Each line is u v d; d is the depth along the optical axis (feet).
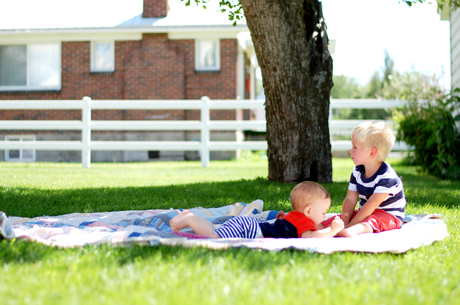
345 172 28.27
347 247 7.51
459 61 26.73
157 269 6.23
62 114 44.32
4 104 31.58
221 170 28.14
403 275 6.41
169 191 16.28
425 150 27.50
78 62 44.21
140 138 43.45
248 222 8.94
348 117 87.40
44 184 18.44
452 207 13.56
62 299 5.14
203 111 31.68
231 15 19.21
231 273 6.13
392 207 9.54
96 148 30.89
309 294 5.48
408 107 30.40
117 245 7.39
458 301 5.42
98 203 13.58
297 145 17.75
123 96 44.11
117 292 5.34
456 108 25.94
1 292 5.33
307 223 8.86
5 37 43.93
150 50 43.57
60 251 7.09
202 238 8.31
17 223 9.92
